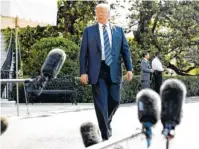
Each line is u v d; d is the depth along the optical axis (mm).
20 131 6523
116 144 3629
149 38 20766
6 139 5715
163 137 4398
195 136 5887
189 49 21312
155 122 4367
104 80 5223
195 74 22125
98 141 4051
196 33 20953
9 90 13180
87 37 5262
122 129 6289
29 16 7488
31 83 5445
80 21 20484
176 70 21938
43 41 15844
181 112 4312
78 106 12484
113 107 5391
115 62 5266
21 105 13031
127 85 14828
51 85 13484
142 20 21141
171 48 21203
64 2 20406
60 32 20484
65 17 20422
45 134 6230
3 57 16031
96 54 5211
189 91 18750
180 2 20938
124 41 5441
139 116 4402
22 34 19016
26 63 16828
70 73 15039
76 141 5539
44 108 11695
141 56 20234
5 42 16188
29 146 5215
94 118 8672
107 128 5074
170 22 21062
